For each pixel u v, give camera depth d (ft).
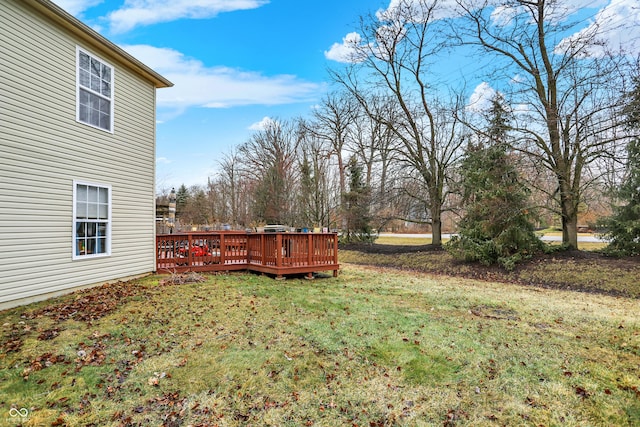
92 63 22.58
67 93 20.57
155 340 13.70
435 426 8.80
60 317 15.74
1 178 16.80
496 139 34.88
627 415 9.18
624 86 27.96
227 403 9.66
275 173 86.17
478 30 37.86
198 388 10.36
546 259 32.50
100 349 12.59
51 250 19.42
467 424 8.87
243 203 107.86
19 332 13.70
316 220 69.10
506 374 11.50
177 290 22.20
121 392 9.98
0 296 16.67
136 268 26.61
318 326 16.07
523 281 29.71
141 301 19.10
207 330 15.07
